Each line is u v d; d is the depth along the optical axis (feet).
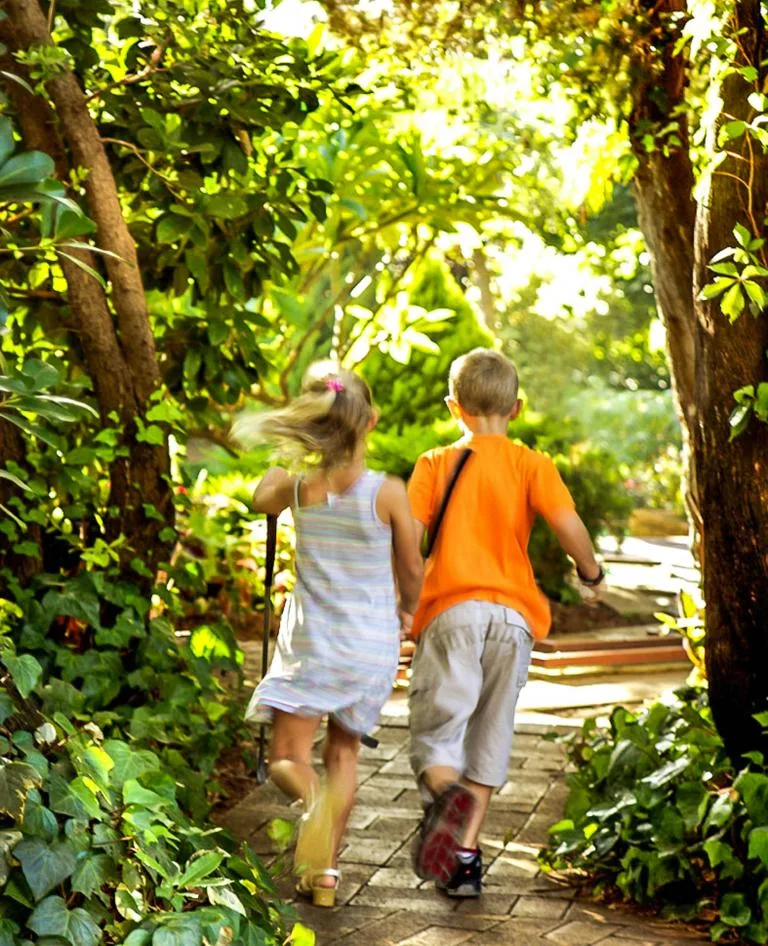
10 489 16.10
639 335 59.93
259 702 13.42
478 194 28.76
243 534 27.73
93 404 17.20
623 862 14.35
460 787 13.46
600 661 27.58
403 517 13.60
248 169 18.04
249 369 19.13
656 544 53.01
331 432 13.25
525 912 14.12
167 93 17.33
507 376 15.01
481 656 14.53
